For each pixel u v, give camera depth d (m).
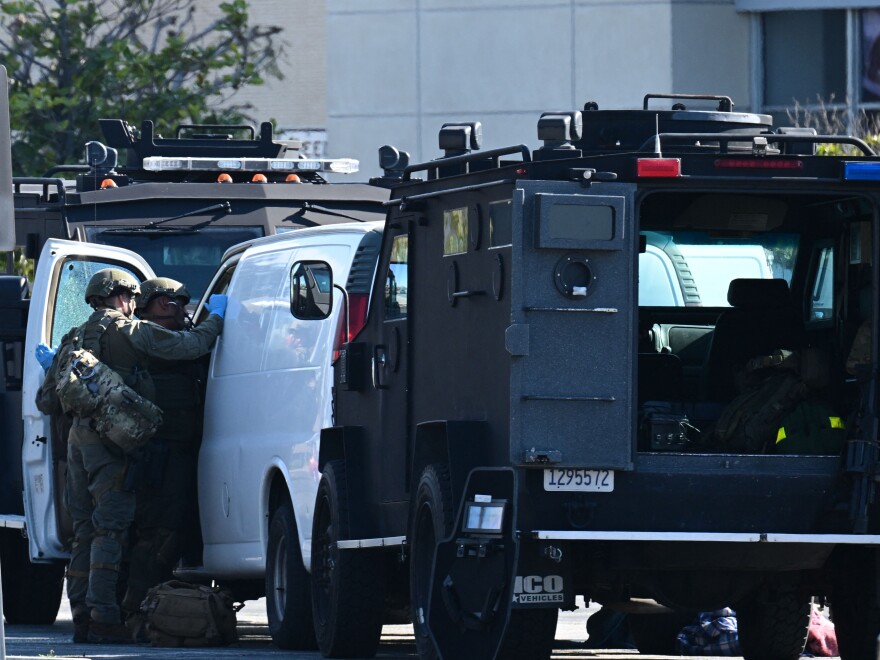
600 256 30.44
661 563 31.58
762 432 33.28
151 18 109.06
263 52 120.50
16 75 101.38
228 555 46.41
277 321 44.50
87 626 45.88
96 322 46.03
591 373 30.39
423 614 34.34
